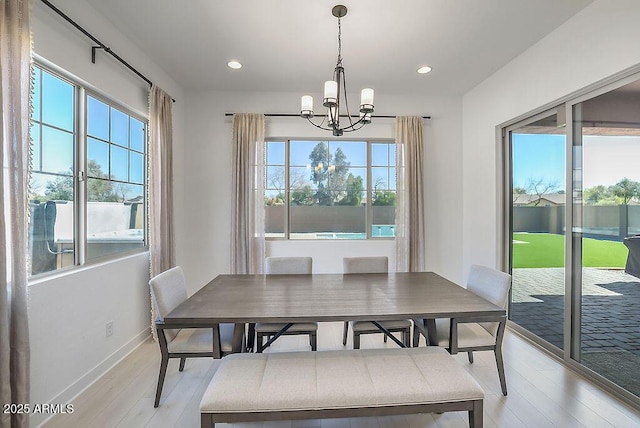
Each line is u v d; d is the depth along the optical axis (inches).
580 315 92.0
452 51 109.9
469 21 91.9
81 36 81.4
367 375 58.5
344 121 152.2
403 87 143.3
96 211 91.3
